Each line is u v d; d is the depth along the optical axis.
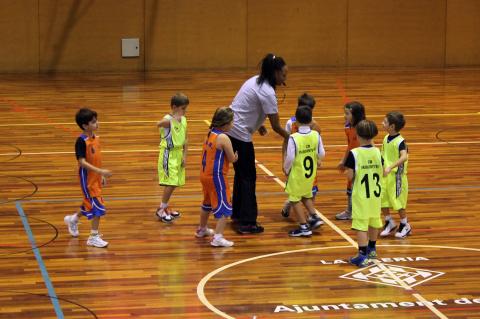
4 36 24.84
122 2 25.50
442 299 7.97
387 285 8.35
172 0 25.77
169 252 9.39
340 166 8.95
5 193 11.80
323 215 10.88
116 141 15.47
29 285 8.31
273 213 10.98
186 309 7.70
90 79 23.92
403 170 9.88
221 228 9.57
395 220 10.63
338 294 8.10
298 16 26.55
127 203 11.35
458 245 9.66
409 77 24.59
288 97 20.78
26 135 16.03
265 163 13.80
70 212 10.89
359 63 27.03
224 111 9.42
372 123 8.89
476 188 12.30
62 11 25.14
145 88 22.12
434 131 16.67
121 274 8.66
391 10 26.91
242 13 26.20
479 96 21.11
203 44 26.16
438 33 27.23
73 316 7.51
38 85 22.62
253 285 8.34
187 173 13.09
